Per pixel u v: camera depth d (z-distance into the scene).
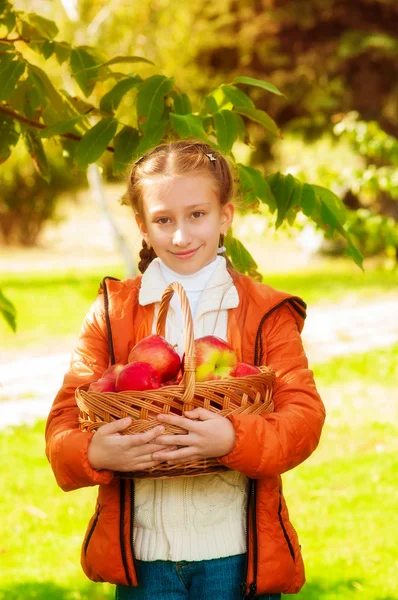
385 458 5.80
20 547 4.54
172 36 11.41
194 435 2.08
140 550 2.32
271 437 2.15
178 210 2.28
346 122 7.32
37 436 6.60
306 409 2.28
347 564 4.18
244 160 18.98
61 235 31.84
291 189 3.01
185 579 2.31
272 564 2.29
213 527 2.31
